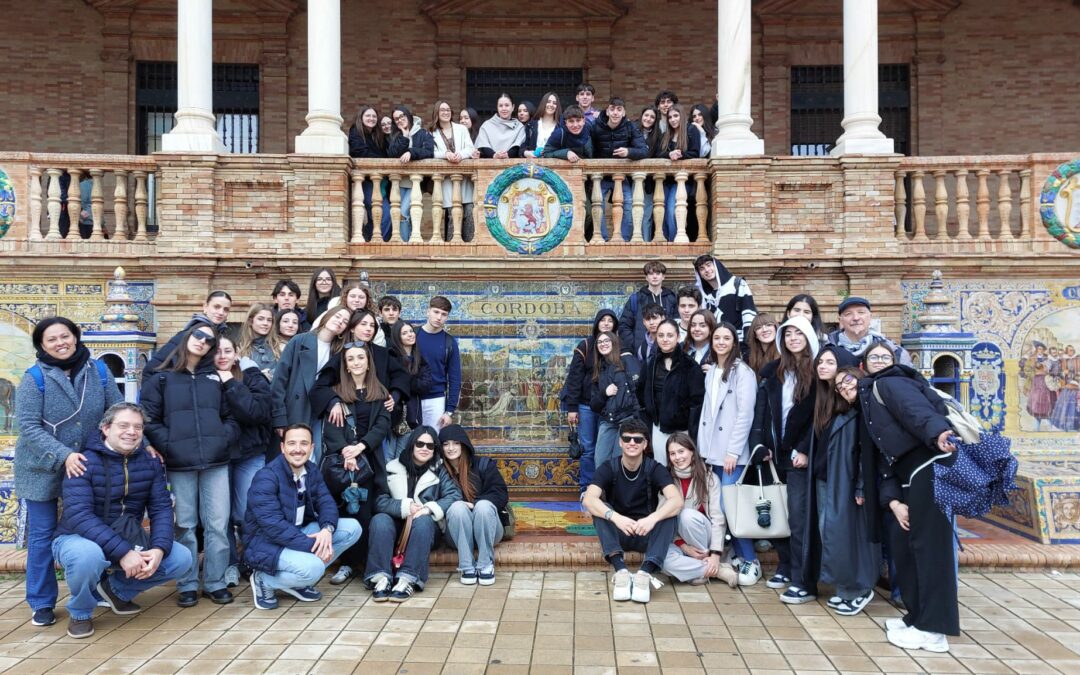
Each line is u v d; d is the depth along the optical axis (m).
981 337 8.85
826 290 8.84
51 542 4.98
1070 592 5.64
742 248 8.74
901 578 4.80
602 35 13.98
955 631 4.55
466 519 5.80
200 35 8.91
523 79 14.14
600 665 4.36
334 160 8.74
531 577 5.99
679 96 14.08
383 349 6.29
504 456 8.60
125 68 13.48
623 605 5.36
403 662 4.39
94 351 7.76
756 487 5.73
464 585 5.79
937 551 4.58
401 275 8.81
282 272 8.72
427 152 8.88
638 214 8.86
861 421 5.16
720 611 5.26
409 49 13.94
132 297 8.73
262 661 4.40
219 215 8.80
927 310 8.39
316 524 5.52
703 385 6.11
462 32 13.91
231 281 8.76
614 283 8.88
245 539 5.34
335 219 8.80
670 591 5.68
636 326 7.67
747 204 8.77
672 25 14.08
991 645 4.67
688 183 9.22
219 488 5.45
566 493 8.57
